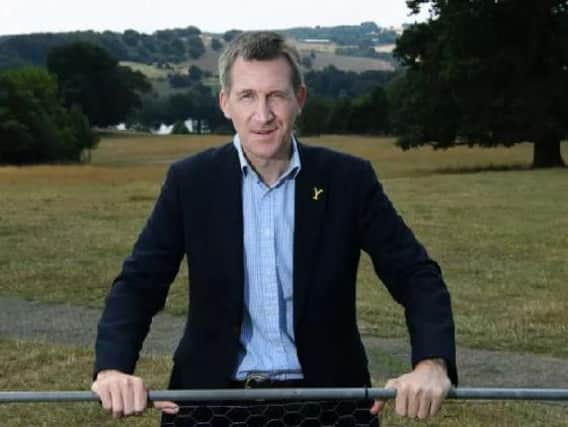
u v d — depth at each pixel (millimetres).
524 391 2779
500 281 13281
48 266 14555
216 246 3051
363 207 3082
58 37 173875
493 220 20734
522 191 28562
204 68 173250
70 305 11906
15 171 43750
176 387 3145
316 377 3057
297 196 3061
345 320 3107
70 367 8469
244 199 3070
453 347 2852
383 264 3096
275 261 3045
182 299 11711
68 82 110562
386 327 10219
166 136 111375
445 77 47719
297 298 3021
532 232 18578
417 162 59562
